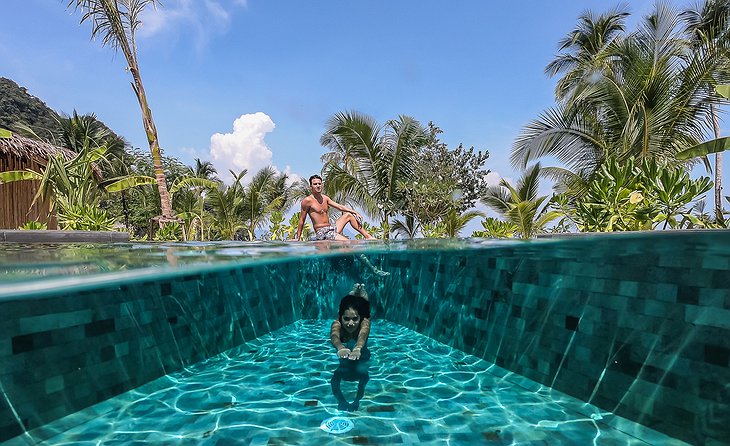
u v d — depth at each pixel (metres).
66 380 3.27
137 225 28.27
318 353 5.64
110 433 3.13
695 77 10.66
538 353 4.00
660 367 2.85
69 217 9.28
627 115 11.23
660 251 2.84
